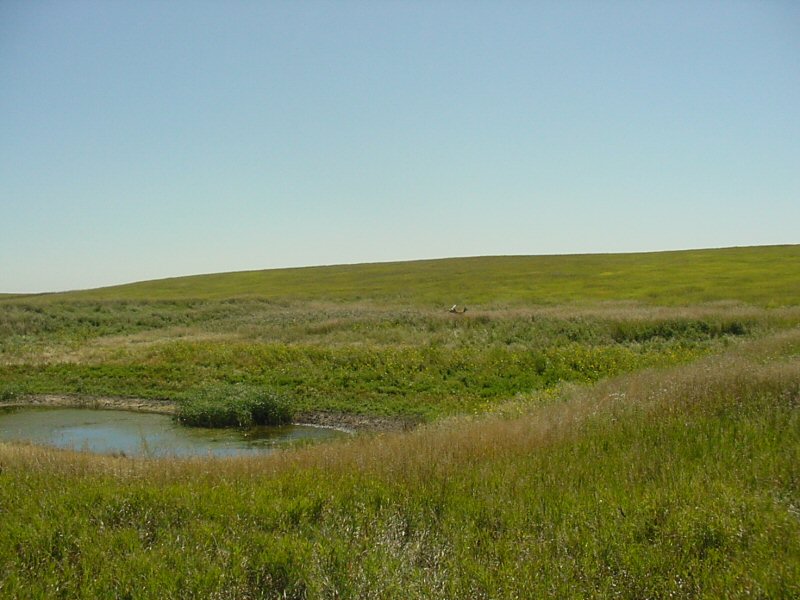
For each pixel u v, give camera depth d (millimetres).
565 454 9234
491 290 59062
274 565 5875
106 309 49531
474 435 11086
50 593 5402
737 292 47938
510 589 5289
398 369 25922
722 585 5234
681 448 9109
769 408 10641
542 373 24797
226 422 21031
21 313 43938
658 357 25344
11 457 10984
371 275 81000
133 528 6828
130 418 22438
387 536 6418
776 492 7160
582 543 6066
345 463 9336
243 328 40031
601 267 74188
